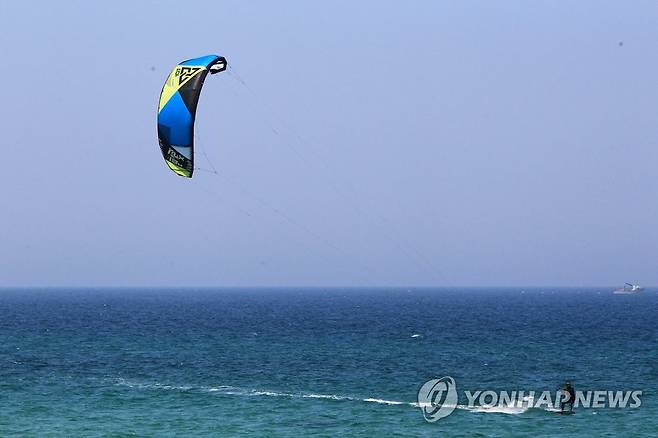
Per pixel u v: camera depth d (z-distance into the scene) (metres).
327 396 182.88
